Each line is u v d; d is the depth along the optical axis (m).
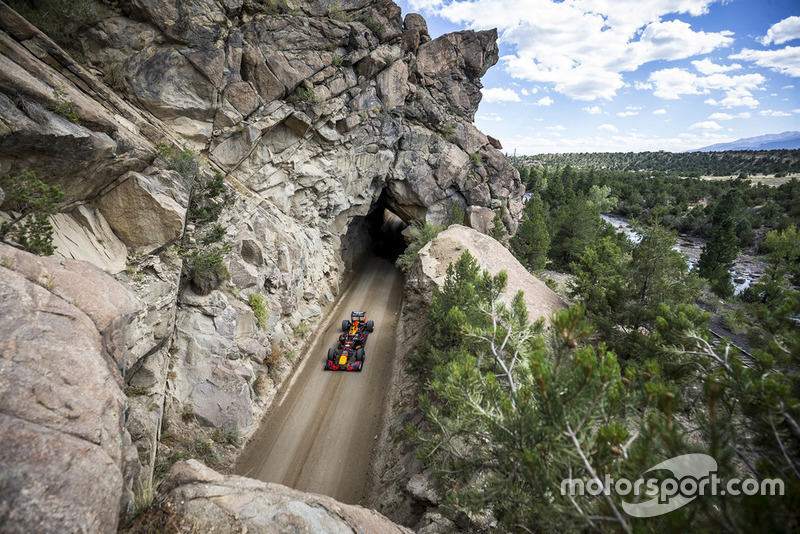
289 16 27.28
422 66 42.31
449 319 8.70
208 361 18.20
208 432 17.05
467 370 7.07
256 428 18.91
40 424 5.05
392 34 34.47
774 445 5.27
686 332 7.53
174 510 6.46
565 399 5.42
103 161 12.43
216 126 24.38
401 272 48.28
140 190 13.88
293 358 24.67
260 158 27.28
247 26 25.72
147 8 20.72
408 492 12.65
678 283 16.92
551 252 44.91
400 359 25.16
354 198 39.22
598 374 5.48
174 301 15.78
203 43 22.53
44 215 10.02
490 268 20.34
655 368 5.61
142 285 14.02
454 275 16.98
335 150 33.81
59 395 5.57
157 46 21.73
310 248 32.50
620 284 16.81
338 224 40.25
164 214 14.35
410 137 41.53
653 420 4.81
